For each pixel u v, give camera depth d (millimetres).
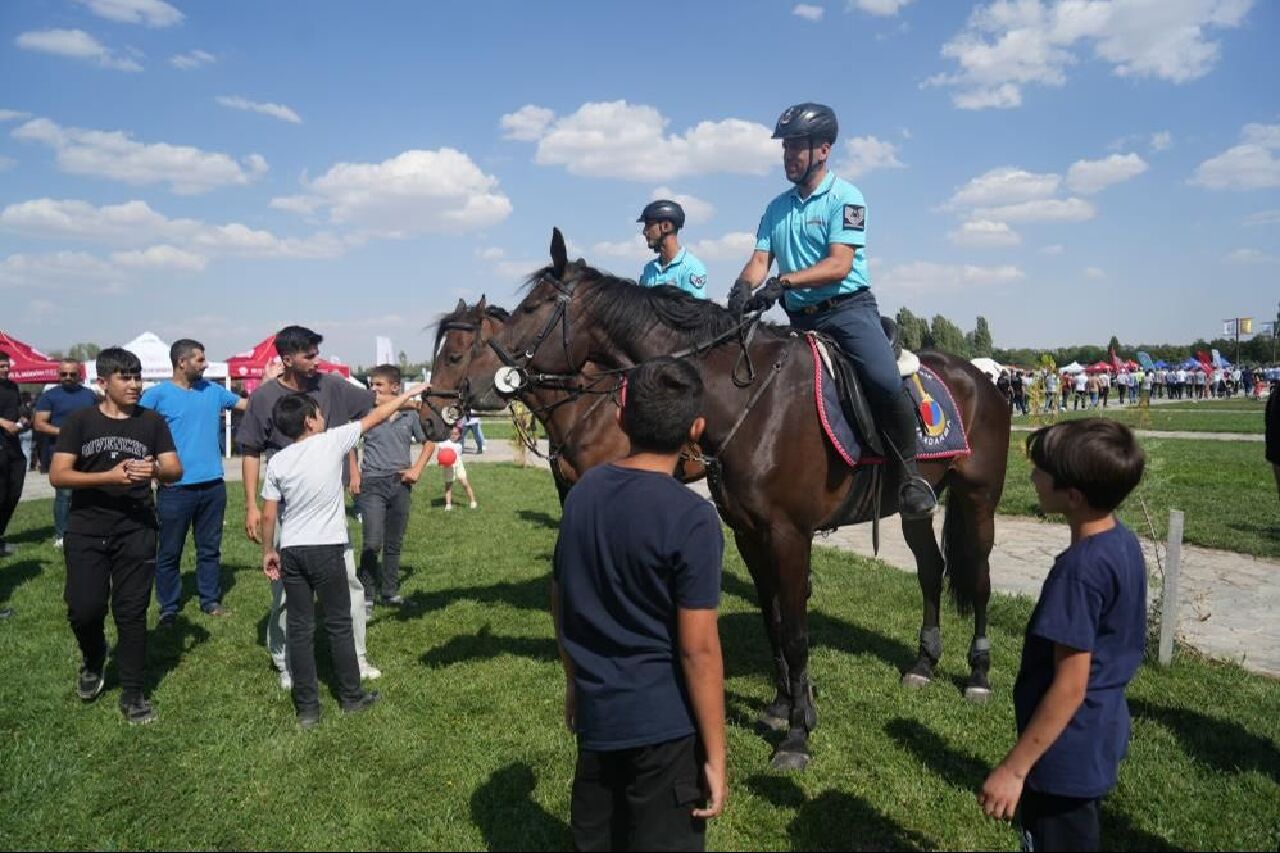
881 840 3146
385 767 3754
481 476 16391
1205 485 11984
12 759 3811
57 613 6391
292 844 3168
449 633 5785
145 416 4430
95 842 3176
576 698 2152
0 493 7934
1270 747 3785
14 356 18531
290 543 4172
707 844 3107
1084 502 2305
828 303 4125
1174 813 3277
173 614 6098
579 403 4613
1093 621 2189
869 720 4188
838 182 4113
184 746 3988
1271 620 5793
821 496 3807
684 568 1981
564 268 4434
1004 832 3186
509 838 3180
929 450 4238
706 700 1988
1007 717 4230
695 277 6117
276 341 5617
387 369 6383
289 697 4605
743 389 3764
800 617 3764
